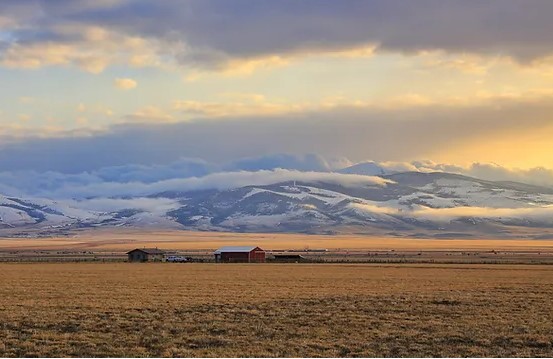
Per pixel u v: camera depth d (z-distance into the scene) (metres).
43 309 45.44
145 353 29.53
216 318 40.59
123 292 59.88
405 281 76.38
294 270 106.31
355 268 113.88
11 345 31.53
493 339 33.34
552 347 31.53
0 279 80.62
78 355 29.23
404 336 33.94
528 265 127.88
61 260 165.25
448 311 44.56
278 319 40.31
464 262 146.38
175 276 88.31
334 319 40.16
